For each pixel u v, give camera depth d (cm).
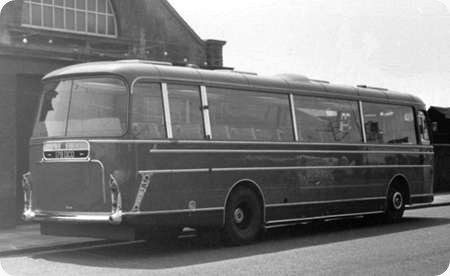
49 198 1102
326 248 1148
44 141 1114
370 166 1515
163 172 1077
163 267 962
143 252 1133
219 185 1166
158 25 1741
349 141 1464
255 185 1233
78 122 1086
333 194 1409
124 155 1034
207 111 1161
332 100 1434
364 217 1695
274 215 1272
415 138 1677
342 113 1459
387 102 1589
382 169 1551
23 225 1483
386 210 1568
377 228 1471
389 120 1596
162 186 1073
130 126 1041
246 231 1216
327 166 1396
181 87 1127
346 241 1241
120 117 1047
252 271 918
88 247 1212
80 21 1599
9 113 1437
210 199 1149
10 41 1439
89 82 1091
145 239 1287
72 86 1111
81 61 1555
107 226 1060
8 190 1431
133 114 1048
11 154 1438
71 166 1072
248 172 1220
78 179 1062
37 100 1509
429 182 1711
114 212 1025
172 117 1104
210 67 1314
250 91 1248
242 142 1213
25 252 1148
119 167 1033
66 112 1106
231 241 1188
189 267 959
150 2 1722
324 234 1367
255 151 1238
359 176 1481
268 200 1259
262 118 1266
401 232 1380
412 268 939
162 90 1095
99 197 1041
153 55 1722
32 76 1498
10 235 1329
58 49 1520
